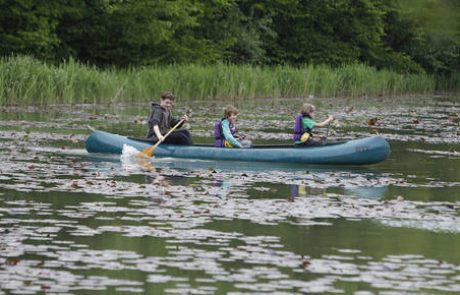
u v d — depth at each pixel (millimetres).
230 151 45156
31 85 78312
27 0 95250
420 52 159625
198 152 45406
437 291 22031
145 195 33938
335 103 102062
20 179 37094
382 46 155500
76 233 27219
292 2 137000
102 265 23734
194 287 21922
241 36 128125
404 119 77875
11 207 30953
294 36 143000
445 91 159500
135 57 108000
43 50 99188
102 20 103812
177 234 27391
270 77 107812
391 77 134750
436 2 154875
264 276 23000
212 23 127062
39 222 28656
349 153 44812
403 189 37469
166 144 45969
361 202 33750
